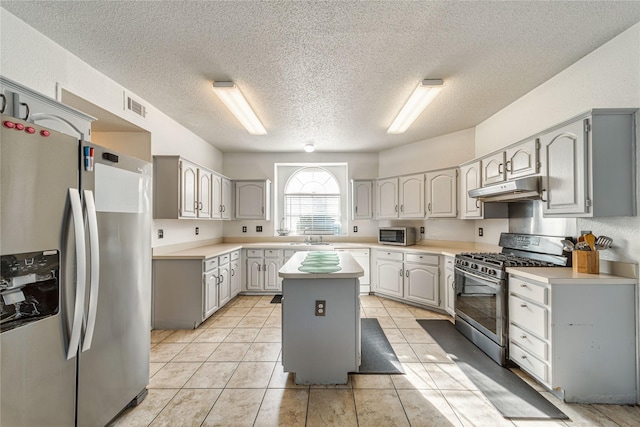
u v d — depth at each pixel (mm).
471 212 3262
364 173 5039
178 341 2807
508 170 2623
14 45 1677
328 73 2357
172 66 2244
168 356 2500
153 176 3090
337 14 1687
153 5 1604
